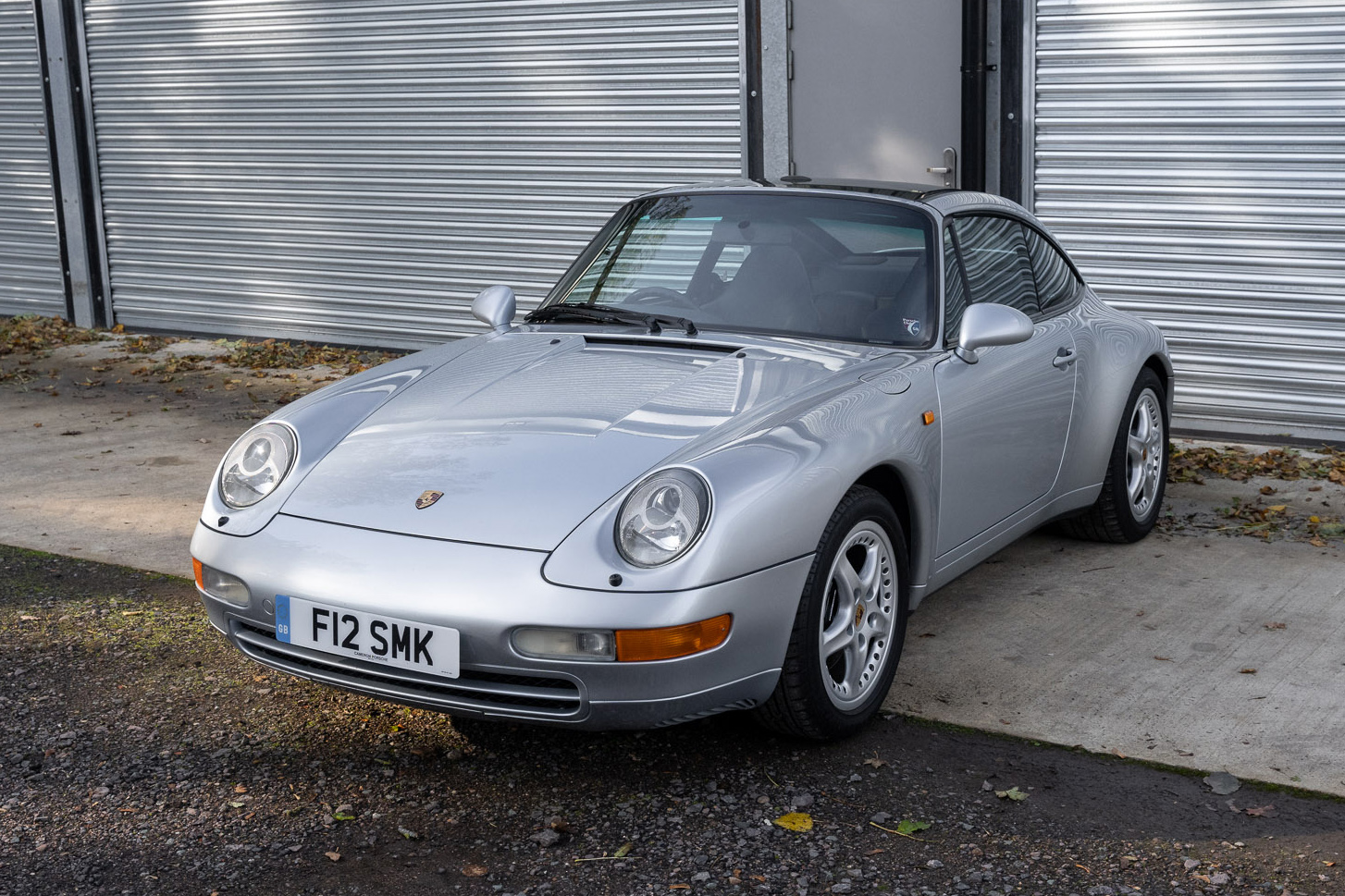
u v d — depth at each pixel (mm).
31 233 11414
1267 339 6809
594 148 8734
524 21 8758
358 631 2896
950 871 2709
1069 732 3365
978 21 7070
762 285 3980
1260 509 5492
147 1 10289
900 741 3332
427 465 3117
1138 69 6836
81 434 7184
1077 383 4477
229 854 2795
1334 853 2764
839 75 7805
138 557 4934
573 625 2736
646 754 3252
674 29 8258
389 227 9656
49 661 3889
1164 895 2607
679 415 3229
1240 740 3305
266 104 9930
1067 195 7168
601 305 4117
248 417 7609
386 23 9273
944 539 3725
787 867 2725
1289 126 6535
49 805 3010
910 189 4305
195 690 3672
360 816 2959
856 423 3242
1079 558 4883
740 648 2875
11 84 11117
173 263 10758
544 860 2768
